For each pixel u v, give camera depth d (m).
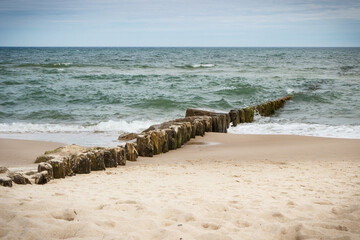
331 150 9.59
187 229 3.48
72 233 3.25
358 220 3.78
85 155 7.24
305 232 3.40
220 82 29.88
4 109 18.52
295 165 7.93
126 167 7.96
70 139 12.31
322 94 23.80
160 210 4.14
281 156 9.09
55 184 5.82
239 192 5.30
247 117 15.74
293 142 10.98
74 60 66.81
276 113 18.62
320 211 4.16
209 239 3.26
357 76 35.75
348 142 10.64
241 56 95.12
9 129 13.98
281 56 94.38
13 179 5.54
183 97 22.56
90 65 50.34
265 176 6.74
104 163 7.84
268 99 22.50
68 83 28.55
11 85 26.44
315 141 11.02
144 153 9.40
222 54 113.94
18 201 4.06
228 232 3.43
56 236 3.16
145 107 19.66
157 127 12.56
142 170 7.53
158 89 26.19
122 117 17.08
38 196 4.53
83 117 16.97
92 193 5.05
